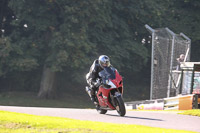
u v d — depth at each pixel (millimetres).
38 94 132750
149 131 29656
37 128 31641
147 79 162625
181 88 68438
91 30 126188
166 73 74562
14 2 122688
